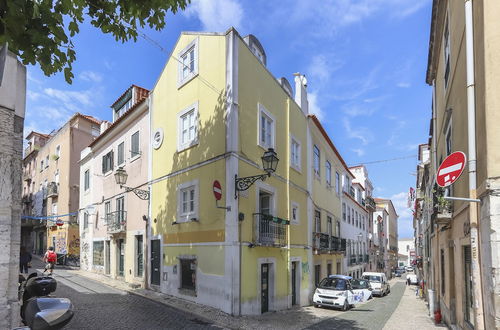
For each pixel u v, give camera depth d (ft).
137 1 14.25
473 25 20.65
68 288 45.65
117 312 33.14
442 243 38.47
